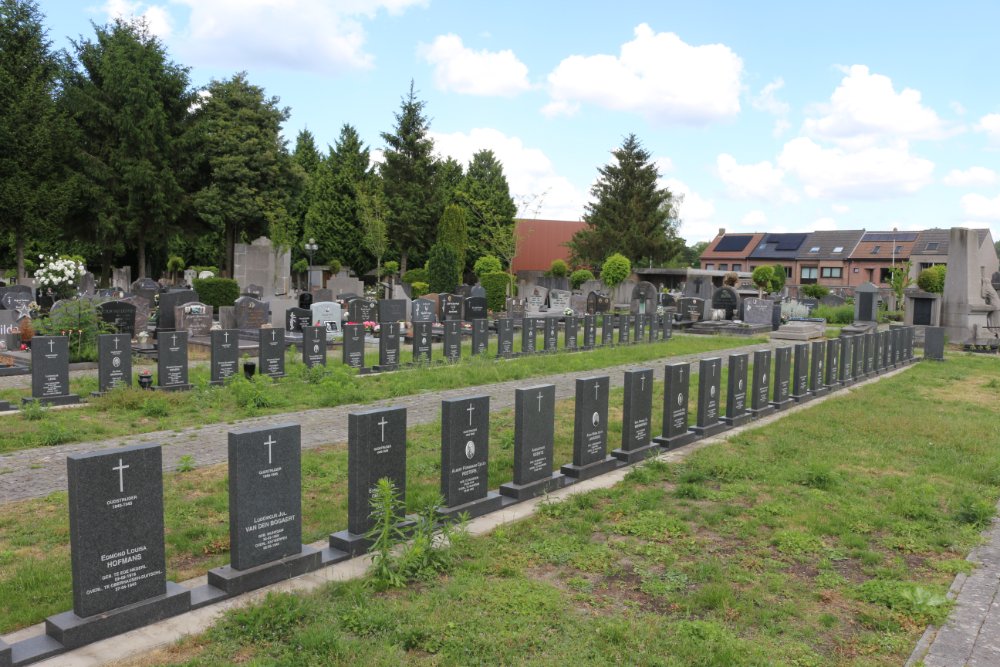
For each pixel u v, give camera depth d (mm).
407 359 20766
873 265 73438
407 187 60031
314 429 11836
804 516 7676
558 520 7625
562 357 22250
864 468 9781
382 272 60406
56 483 8773
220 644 4918
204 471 9250
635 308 40656
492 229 53656
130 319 20578
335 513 7691
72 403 13695
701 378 11781
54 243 50938
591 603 5645
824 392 16562
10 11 38281
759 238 84750
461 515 7246
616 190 70062
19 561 6418
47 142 37719
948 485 9047
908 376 19812
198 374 16781
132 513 5227
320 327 18188
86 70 47375
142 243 47250
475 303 31516
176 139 47688
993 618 5492
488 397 7961
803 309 41531
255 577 5848
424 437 11188
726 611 5465
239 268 44688
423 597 5684
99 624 5004
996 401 15570
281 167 52219
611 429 12219
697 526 7465
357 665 4602
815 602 5770
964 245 28172
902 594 5770
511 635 5023
